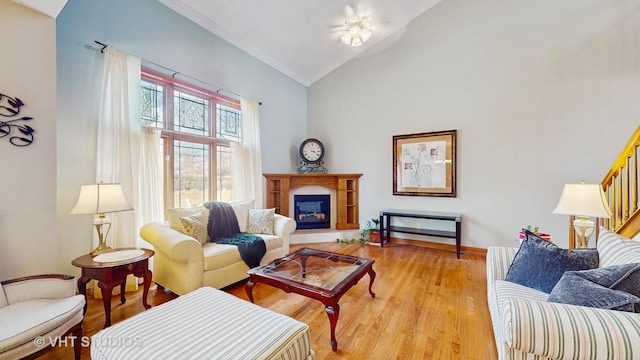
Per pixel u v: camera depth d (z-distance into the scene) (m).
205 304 1.52
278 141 4.98
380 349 1.79
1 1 1.80
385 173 4.85
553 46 3.52
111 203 2.13
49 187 1.98
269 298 2.54
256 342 1.19
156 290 2.71
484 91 3.96
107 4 2.62
